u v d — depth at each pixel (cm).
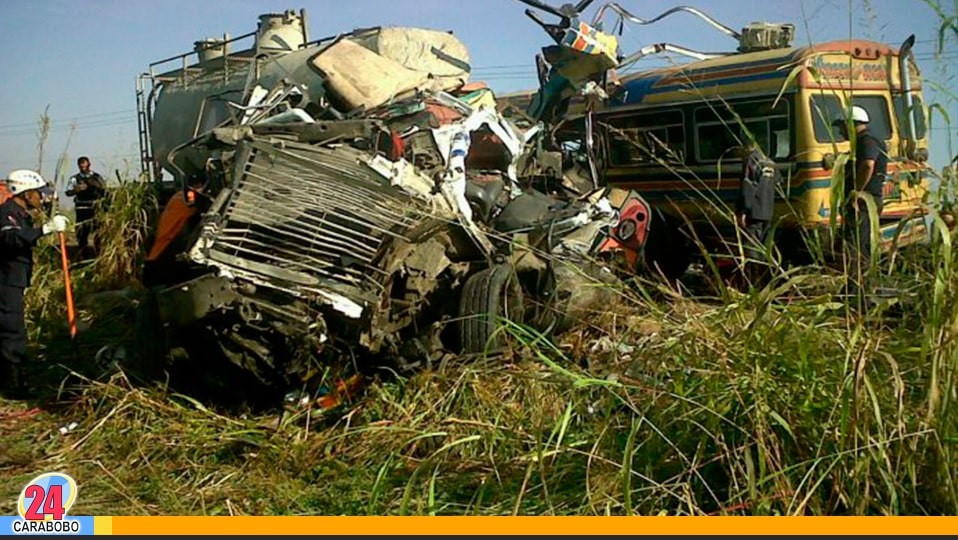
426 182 603
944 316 343
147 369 624
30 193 695
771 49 1077
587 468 382
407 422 512
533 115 986
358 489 460
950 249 342
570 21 904
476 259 640
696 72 1083
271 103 688
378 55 754
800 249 886
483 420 473
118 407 579
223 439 536
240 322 543
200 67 1129
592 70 937
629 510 348
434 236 614
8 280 673
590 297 623
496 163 722
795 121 956
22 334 681
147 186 1059
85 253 1122
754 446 371
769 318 391
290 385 582
